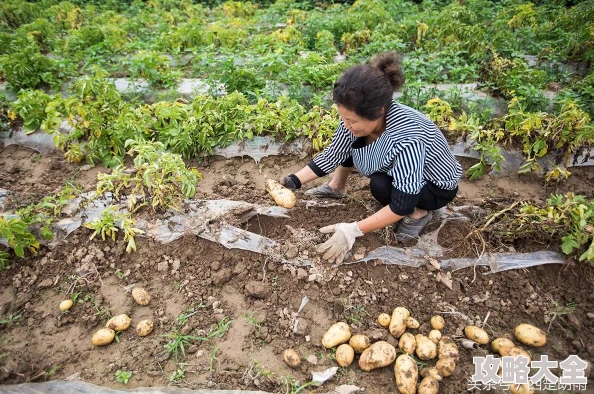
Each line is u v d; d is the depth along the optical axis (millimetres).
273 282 3146
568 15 7410
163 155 3385
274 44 6805
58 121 4266
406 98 5016
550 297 3057
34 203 3756
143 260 3311
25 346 2771
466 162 4496
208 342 2812
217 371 2643
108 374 2613
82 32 7141
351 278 3148
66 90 5758
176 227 3383
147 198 3490
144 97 5613
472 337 2764
